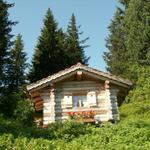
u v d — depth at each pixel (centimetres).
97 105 2675
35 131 2094
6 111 3303
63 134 2041
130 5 5278
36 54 5038
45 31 5194
